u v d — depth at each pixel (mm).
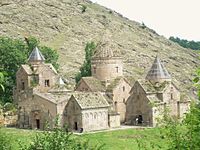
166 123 28906
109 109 112688
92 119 108438
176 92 123188
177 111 122750
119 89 121375
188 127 26438
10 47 140375
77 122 107250
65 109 109250
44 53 164875
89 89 119188
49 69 123500
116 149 82938
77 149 32125
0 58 138500
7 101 130375
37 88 119438
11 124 113562
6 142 43312
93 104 109188
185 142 26859
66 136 32219
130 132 101625
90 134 99312
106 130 107062
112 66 124438
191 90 183375
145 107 118000
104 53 124750
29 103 112375
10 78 133875
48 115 108938
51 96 110375
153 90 120000
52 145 31078
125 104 122188
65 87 115750
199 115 26031
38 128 110438
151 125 116500
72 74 183375
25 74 121438
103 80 123688
